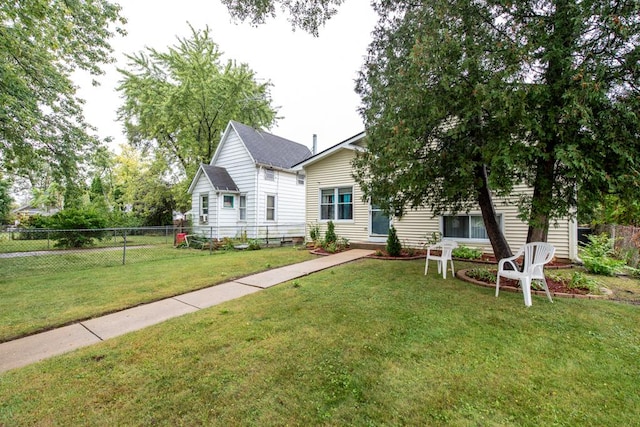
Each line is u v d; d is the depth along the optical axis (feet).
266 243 41.06
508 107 11.71
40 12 19.20
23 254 32.58
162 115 47.85
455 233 27.91
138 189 66.95
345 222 35.14
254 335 10.21
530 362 8.36
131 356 8.93
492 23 13.16
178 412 6.45
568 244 22.65
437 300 13.74
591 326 10.72
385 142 15.31
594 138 11.45
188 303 14.32
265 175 45.44
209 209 44.06
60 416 6.37
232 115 55.16
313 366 8.18
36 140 25.76
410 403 6.66
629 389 7.18
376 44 16.85
